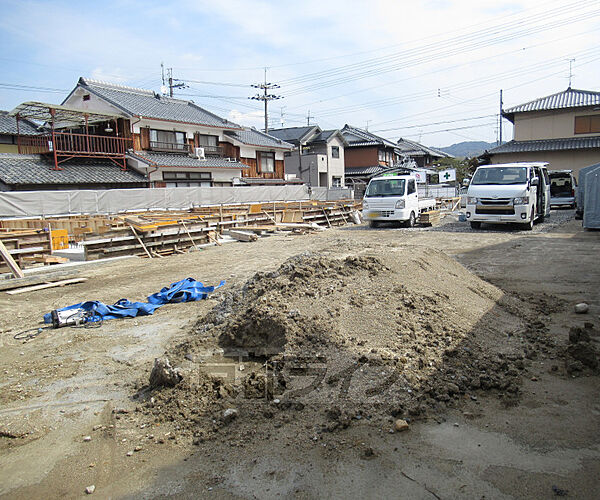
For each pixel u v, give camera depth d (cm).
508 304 555
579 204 1727
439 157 5597
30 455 302
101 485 267
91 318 599
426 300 469
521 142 2939
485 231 1466
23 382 418
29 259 1081
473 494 240
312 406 329
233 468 272
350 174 4397
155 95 2955
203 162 2680
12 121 2428
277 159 3541
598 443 280
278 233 1659
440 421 308
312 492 248
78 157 2242
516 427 299
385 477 256
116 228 1192
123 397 378
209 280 845
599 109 2730
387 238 1383
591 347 398
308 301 443
